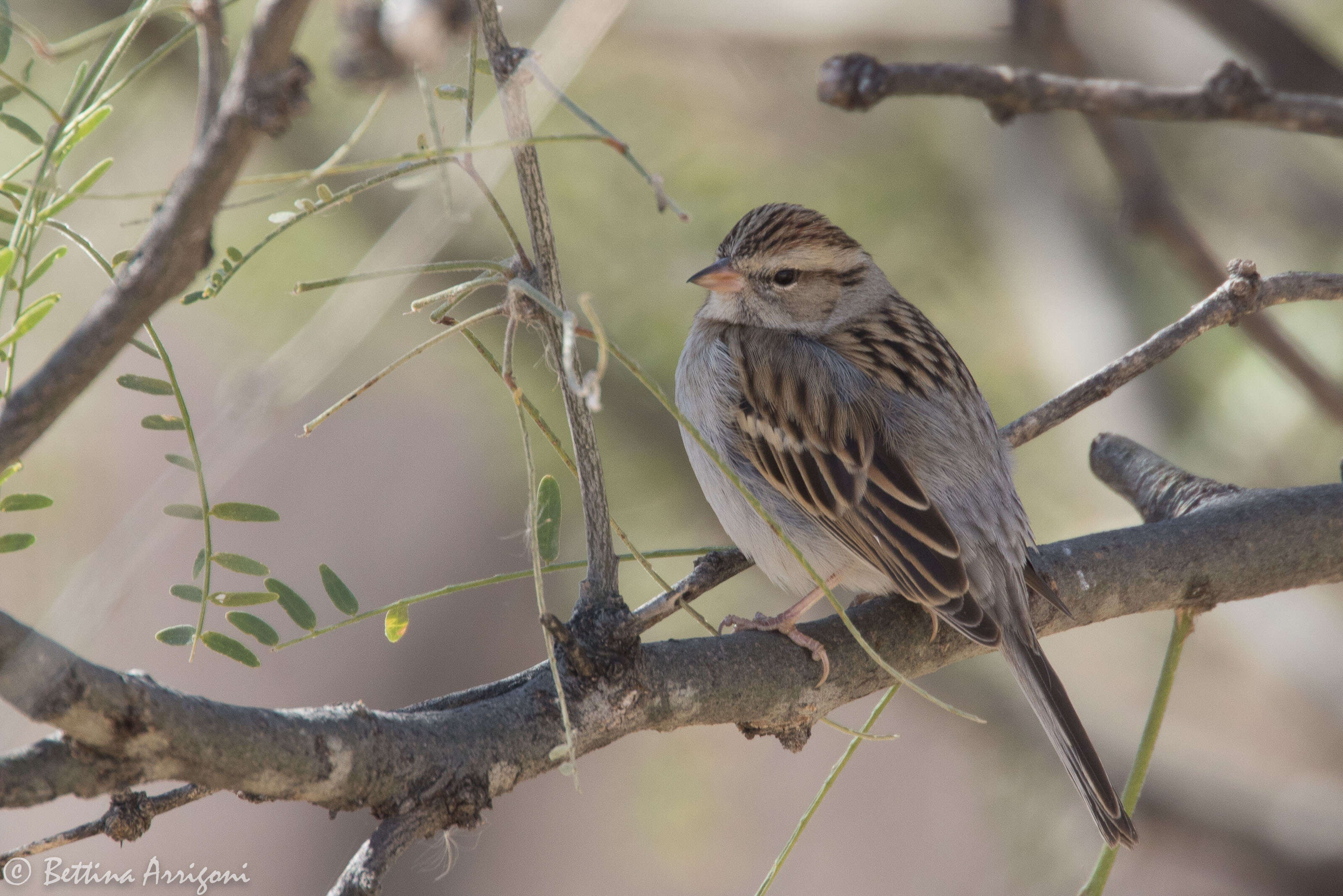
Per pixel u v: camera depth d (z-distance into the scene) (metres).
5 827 15.23
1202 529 6.93
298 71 2.99
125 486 13.46
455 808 4.64
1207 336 12.34
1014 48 11.26
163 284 3.17
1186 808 14.59
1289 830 14.36
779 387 8.23
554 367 4.76
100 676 3.82
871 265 8.99
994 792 14.09
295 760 4.29
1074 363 12.49
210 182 3.07
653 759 14.88
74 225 9.48
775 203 11.26
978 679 14.35
